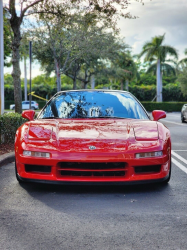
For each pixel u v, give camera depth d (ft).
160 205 11.68
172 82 244.22
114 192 13.30
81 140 12.85
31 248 8.16
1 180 15.23
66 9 39.81
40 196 12.70
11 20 35.14
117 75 102.22
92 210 11.08
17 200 12.19
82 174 12.70
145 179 12.77
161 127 14.28
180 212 10.93
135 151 12.52
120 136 13.16
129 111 16.24
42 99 167.02
